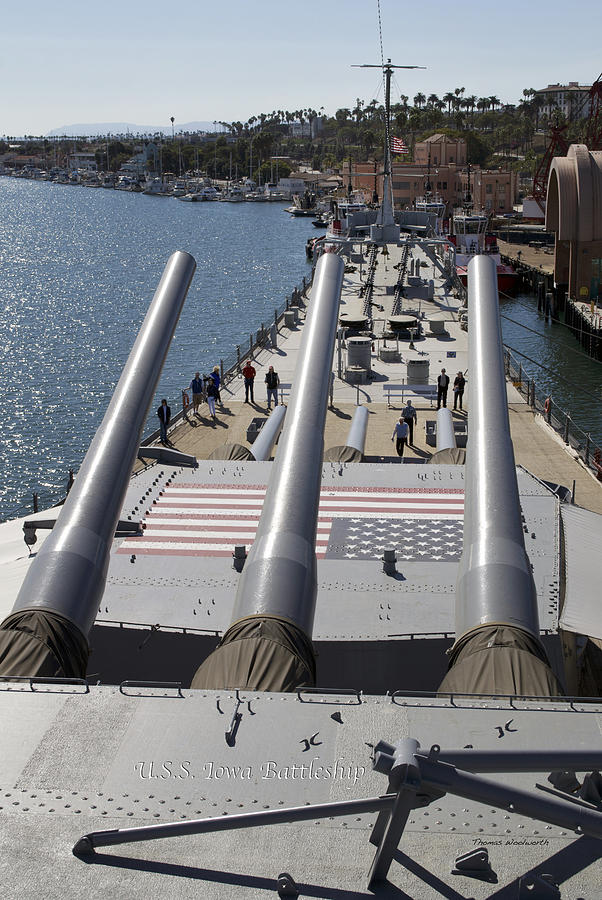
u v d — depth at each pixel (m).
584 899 5.63
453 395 34.12
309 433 12.12
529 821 6.32
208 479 18.81
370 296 52.44
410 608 13.80
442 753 5.68
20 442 46.16
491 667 8.41
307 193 193.75
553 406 35.72
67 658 9.13
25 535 16.12
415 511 17.19
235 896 5.69
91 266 121.62
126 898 5.68
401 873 5.86
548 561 15.12
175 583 14.45
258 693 7.64
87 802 6.48
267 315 81.31
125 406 12.66
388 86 58.94
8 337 73.75
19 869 5.92
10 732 7.18
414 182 134.75
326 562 15.16
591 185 70.25
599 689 17.41
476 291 16.55
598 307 70.38
